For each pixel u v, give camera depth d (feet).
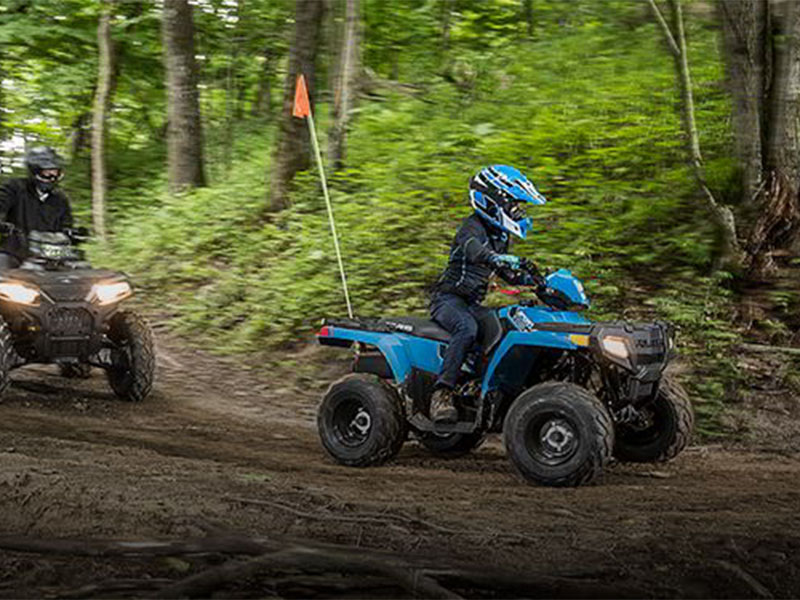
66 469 22.36
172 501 19.60
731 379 35.53
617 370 26.40
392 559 15.94
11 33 74.38
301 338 44.78
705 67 55.52
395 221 50.83
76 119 86.99
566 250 44.16
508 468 28.35
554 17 71.77
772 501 22.52
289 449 31.19
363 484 23.90
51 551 16.76
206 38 79.51
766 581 15.98
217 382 42.29
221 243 56.90
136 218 65.77
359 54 64.54
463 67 66.69
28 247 37.86
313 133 39.40
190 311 50.14
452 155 56.34
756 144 42.65
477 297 27.50
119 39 74.95
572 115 55.67
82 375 42.16
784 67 42.06
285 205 58.13
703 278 40.73
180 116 68.08
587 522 19.56
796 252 41.29
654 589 15.39
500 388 27.14
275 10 78.38
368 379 28.50
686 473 27.20
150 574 15.94
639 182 48.11
